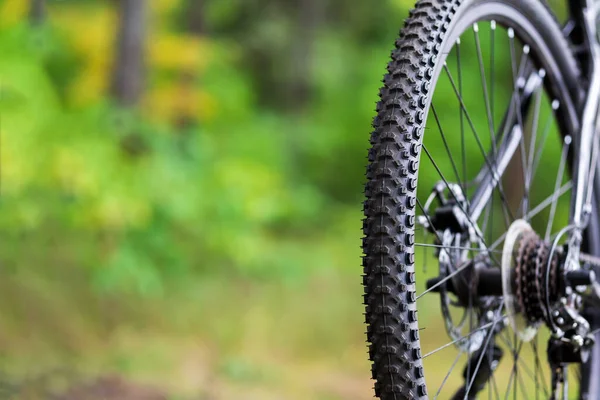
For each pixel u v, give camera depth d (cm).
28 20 892
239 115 1539
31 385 555
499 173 296
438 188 267
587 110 321
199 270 916
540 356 522
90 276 756
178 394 588
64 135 755
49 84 795
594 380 315
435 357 774
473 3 268
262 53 2098
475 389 287
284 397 654
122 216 757
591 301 302
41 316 700
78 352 680
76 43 1064
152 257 833
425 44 242
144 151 864
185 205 829
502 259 259
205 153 953
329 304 996
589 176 319
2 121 701
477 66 1326
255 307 897
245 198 927
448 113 1297
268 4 2128
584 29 342
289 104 2100
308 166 1822
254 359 763
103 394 558
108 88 1011
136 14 1003
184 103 1192
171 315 800
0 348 645
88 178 732
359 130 1823
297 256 1166
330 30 2152
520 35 307
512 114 321
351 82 2019
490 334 270
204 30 1330
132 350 701
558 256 268
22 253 729
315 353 870
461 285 266
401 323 223
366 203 229
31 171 710
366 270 227
